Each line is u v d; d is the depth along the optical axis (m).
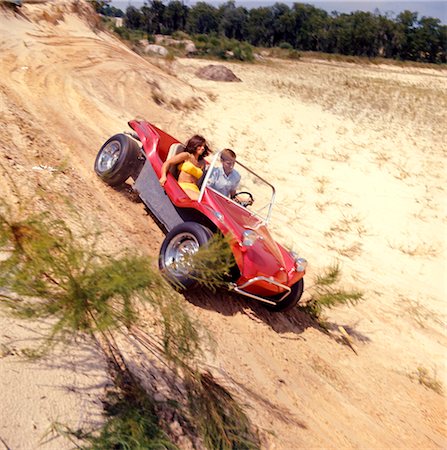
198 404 4.24
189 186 6.90
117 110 14.71
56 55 16.48
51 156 8.35
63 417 3.56
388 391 7.02
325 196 13.87
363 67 71.94
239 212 6.84
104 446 3.49
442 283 11.07
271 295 6.73
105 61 18.06
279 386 5.61
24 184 6.21
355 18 92.31
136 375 4.21
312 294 8.80
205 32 101.81
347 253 11.32
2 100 10.20
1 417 3.33
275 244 6.83
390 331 8.94
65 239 4.20
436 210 14.48
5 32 16.09
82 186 7.73
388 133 21.94
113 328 4.14
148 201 7.33
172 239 5.99
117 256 5.89
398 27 91.69
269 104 23.45
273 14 101.06
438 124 25.92
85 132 11.17
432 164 18.41
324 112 24.27
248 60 51.41
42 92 12.92
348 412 6.01
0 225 3.74
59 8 20.67
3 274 3.66
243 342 6.00
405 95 37.31
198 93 21.09
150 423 3.77
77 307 3.62
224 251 5.16
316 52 92.94
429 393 7.45
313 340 7.36
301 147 17.50
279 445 4.57
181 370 4.55
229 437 4.13
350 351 7.72
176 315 4.14
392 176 16.38
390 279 10.80
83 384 3.86
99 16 23.22
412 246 12.37
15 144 7.98
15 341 3.91
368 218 13.23
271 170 14.71
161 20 92.56
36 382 3.69
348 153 17.78
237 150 15.62
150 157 7.40
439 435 6.44
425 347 8.80
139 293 3.81
